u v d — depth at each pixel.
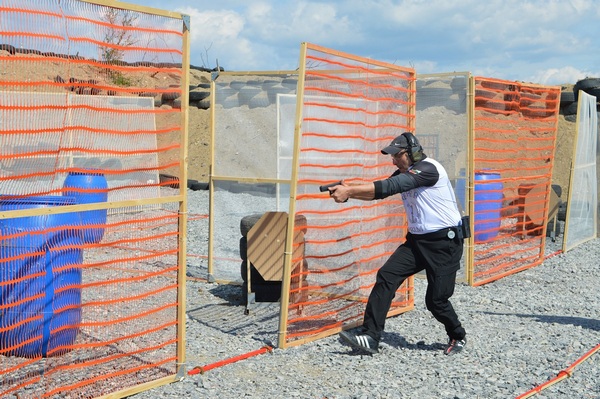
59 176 6.77
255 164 9.71
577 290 9.51
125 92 5.18
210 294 8.84
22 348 5.25
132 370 5.41
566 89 23.06
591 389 5.72
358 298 7.61
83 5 4.68
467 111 9.70
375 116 7.39
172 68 5.30
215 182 9.46
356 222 7.48
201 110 23.98
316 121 6.54
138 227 7.16
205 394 5.39
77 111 5.46
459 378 5.91
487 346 6.85
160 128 6.68
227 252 9.44
